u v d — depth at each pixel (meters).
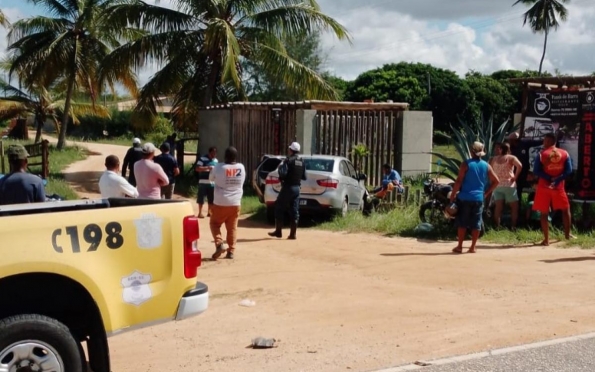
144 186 11.34
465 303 8.78
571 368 6.34
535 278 10.05
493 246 12.64
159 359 6.86
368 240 13.64
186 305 5.61
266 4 26.17
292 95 33.78
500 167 13.62
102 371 5.32
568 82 14.15
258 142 23.27
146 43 25.91
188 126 29.55
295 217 13.88
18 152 7.99
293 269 10.95
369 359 6.66
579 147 13.90
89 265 5.14
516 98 55.06
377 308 8.57
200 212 17.47
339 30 26.09
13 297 5.14
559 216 13.96
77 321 5.50
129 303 5.32
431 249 12.45
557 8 52.31
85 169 31.38
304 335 7.54
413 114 23.52
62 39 33.28
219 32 24.17
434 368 6.32
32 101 44.44
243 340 7.41
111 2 27.67
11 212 5.87
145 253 5.42
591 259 11.34
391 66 55.44
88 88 35.06
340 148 22.27
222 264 11.38
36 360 4.93
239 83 26.41
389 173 19.00
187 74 26.84
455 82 53.09
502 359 6.59
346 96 53.28
